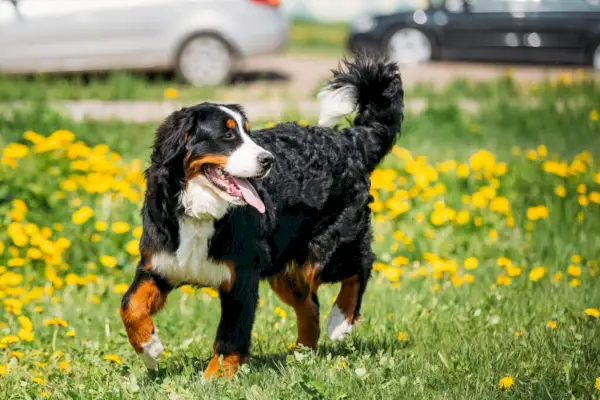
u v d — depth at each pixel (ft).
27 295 29.19
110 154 43.73
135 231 33.35
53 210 35.63
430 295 30.37
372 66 26.68
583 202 38.99
